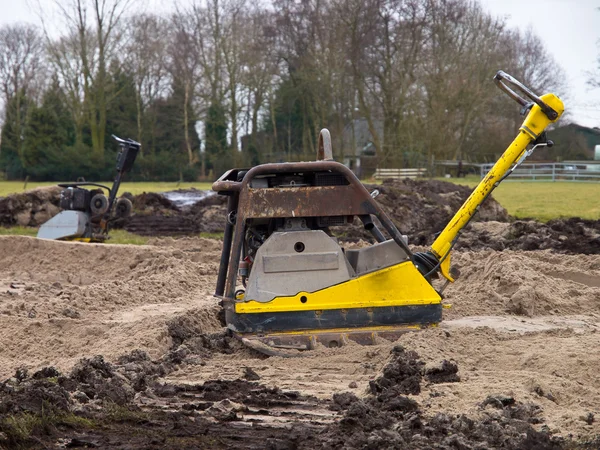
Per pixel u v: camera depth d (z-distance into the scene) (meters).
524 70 64.06
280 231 8.12
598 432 5.43
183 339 8.99
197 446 5.27
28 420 5.50
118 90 68.62
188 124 71.88
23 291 12.73
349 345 7.97
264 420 5.95
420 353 7.29
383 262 8.23
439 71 53.44
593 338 8.48
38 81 74.69
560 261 14.10
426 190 29.20
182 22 65.25
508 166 8.54
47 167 69.44
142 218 25.77
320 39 55.16
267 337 8.00
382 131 61.38
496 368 7.35
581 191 40.41
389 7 53.69
